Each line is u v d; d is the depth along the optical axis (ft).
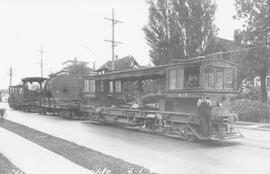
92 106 75.05
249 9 100.63
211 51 97.19
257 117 83.61
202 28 96.48
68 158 32.32
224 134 45.29
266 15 99.30
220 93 47.26
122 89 71.36
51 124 71.41
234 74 49.67
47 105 99.96
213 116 44.98
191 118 46.16
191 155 37.01
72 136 52.06
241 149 41.37
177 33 96.68
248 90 111.96
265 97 102.68
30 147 38.60
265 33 99.91
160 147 42.11
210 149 41.16
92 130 60.49
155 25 100.01
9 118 87.66
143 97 61.77
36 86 122.72
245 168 30.81
